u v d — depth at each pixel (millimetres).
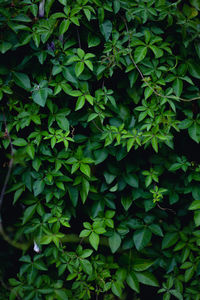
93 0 1733
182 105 2061
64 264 2012
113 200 2207
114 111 1974
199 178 2080
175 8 1904
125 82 1990
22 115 1802
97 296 2195
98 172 2092
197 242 2137
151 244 2271
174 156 2135
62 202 1980
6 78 1783
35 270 2043
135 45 1824
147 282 2193
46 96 1718
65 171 1999
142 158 2109
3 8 1633
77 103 1765
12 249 2154
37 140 1814
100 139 1881
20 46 1760
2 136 1850
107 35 1814
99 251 2256
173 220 2275
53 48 1803
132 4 1870
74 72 1782
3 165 1955
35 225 1981
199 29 1942
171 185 2178
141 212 2203
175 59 1969
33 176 1900
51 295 2064
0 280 2023
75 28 1838
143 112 1855
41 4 1802
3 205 2057
